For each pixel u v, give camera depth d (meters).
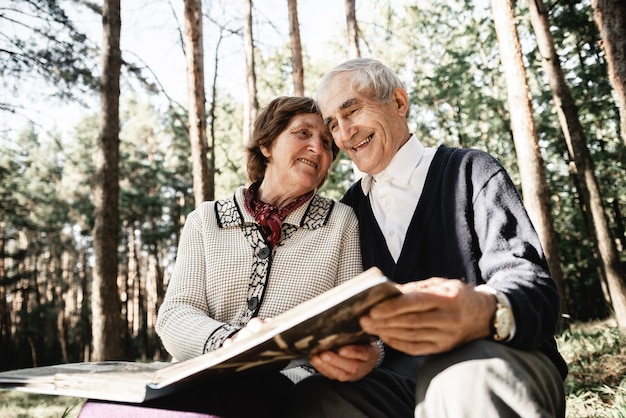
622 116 4.96
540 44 9.84
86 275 31.55
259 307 1.47
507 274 1.04
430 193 1.41
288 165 1.70
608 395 3.67
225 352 0.79
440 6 17.48
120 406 0.95
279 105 1.78
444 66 16.72
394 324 0.75
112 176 7.78
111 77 8.03
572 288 18.05
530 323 0.86
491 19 16.11
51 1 8.75
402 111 1.65
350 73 1.61
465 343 0.81
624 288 8.72
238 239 1.58
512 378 0.74
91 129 28.80
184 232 1.66
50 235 30.73
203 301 1.52
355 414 0.94
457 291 0.79
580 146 9.44
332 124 1.67
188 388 0.93
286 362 0.98
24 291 26.08
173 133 28.22
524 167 7.27
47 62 9.03
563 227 17.45
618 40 4.97
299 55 10.77
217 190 18.06
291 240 1.59
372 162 1.59
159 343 28.97
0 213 14.00
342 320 0.74
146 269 33.97
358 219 1.69
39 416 4.39
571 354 5.61
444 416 0.76
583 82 12.49
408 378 1.14
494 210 1.25
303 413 0.98
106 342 7.23
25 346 29.44
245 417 0.93
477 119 16.31
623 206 18.05
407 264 1.39
